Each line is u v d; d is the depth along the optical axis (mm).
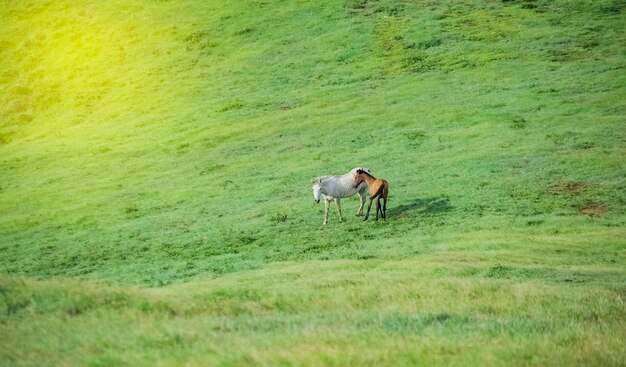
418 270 57312
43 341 32719
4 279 44156
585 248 65375
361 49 179875
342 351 27812
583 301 42156
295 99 154875
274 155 121812
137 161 129500
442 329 32750
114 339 32719
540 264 60094
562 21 183625
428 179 98375
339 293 45844
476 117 125688
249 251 75688
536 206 82688
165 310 40406
